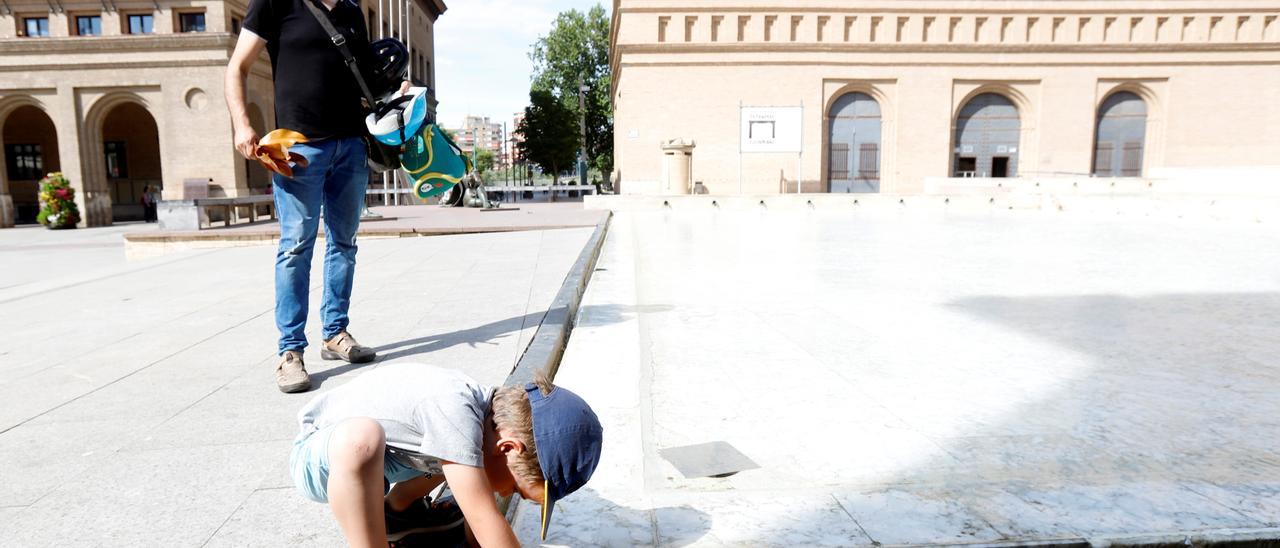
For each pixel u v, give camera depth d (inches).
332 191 131.9
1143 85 1278.3
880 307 196.5
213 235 511.8
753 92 1234.0
